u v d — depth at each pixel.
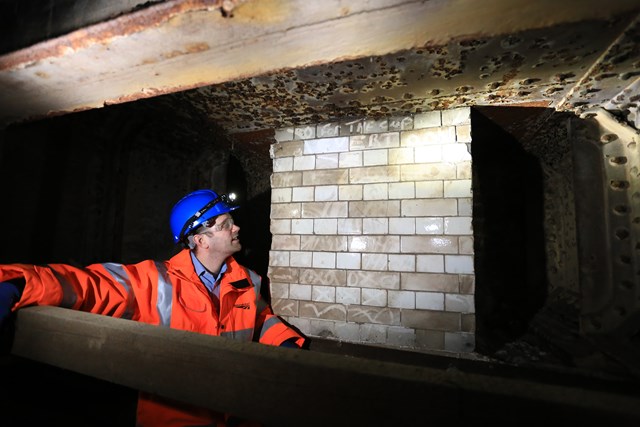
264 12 0.94
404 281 2.12
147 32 1.06
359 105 2.11
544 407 0.55
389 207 2.20
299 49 1.14
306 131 2.48
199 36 1.08
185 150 3.58
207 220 1.70
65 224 2.62
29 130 2.34
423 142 2.18
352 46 1.11
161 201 3.54
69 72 1.35
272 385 0.73
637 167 1.93
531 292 3.48
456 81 1.74
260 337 1.86
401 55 1.50
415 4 0.88
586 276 2.06
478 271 3.60
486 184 3.71
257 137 2.95
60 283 1.25
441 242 2.07
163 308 1.52
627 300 1.93
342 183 2.33
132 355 0.91
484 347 2.13
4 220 2.21
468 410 0.59
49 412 1.83
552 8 0.89
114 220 3.04
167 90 1.50
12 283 1.16
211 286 1.75
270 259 2.44
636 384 1.69
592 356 1.90
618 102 1.88
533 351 2.14
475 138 2.86
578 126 2.15
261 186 4.59
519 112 2.20
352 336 2.18
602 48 1.36
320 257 2.32
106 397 2.00
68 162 2.64
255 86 1.92
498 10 0.90
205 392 0.79
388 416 0.63
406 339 2.07
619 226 1.98
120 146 3.07
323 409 0.68
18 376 1.90
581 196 2.11
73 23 1.14
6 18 1.31
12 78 1.40
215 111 2.38
